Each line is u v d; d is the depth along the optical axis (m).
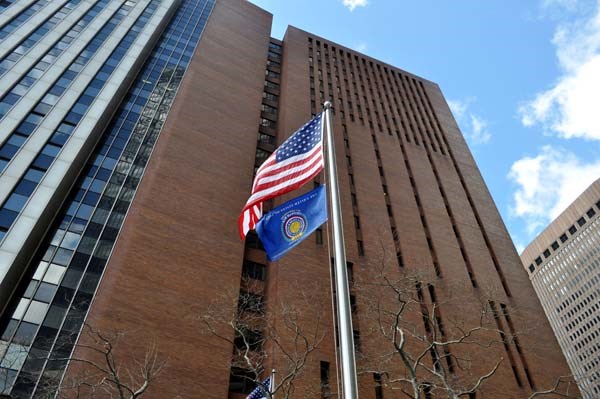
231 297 30.48
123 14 56.34
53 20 49.53
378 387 30.39
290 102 53.44
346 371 8.49
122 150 39.72
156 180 35.25
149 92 47.31
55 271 29.12
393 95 70.31
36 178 32.72
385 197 48.88
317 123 14.88
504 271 48.22
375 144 56.38
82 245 31.33
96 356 24.31
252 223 14.30
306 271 35.31
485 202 58.09
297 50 65.75
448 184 57.22
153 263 29.98
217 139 42.28
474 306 40.72
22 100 38.06
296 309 28.91
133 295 27.77
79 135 37.41
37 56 43.50
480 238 50.97
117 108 43.81
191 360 26.53
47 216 31.39
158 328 26.97
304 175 13.78
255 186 14.47
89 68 45.03
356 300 35.31
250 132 46.00
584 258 148.62
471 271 45.84
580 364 143.12
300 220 12.92
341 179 47.28
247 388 27.94
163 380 24.94
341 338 9.12
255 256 36.50
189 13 64.75
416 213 48.78
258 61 57.81
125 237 30.92
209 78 48.62
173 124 40.62
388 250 41.84
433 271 42.19
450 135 68.25
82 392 22.59
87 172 36.62
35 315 26.50
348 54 72.75
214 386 26.12
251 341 30.30
